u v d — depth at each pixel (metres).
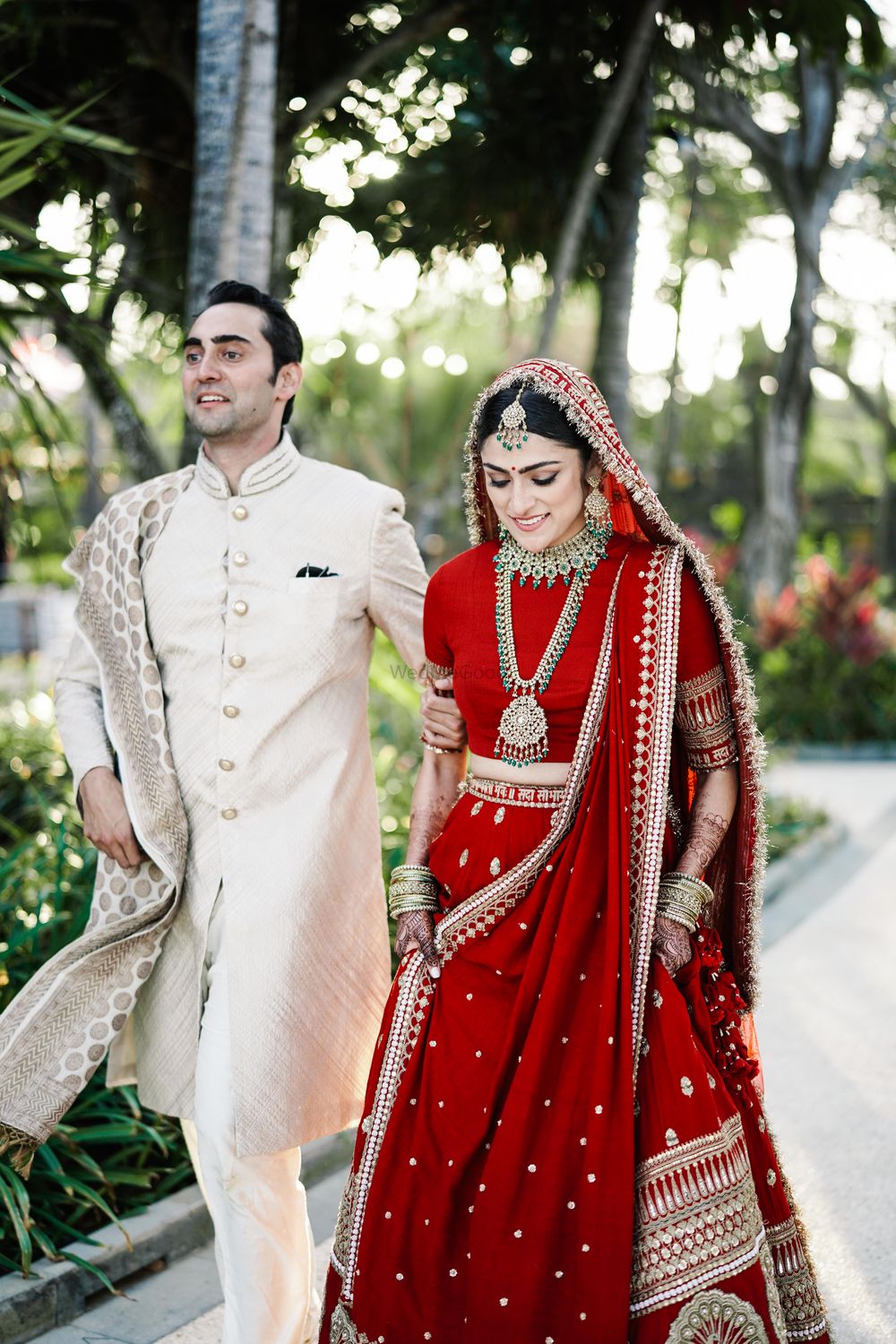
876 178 14.12
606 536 2.45
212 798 2.64
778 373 13.64
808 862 7.71
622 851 2.32
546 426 2.32
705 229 12.97
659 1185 2.20
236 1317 2.52
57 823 4.51
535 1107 2.23
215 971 2.61
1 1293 2.84
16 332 4.34
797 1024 4.96
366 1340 2.32
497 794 2.45
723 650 2.42
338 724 2.74
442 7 5.67
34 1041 2.58
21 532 5.19
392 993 2.50
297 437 8.05
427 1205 2.30
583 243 7.23
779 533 14.33
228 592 2.68
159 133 6.25
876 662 13.20
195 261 4.67
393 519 2.80
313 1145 3.77
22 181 3.40
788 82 10.70
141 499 2.79
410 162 7.01
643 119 6.71
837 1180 3.65
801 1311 2.41
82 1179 3.29
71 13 5.55
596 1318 2.16
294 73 6.23
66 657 2.90
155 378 8.14
